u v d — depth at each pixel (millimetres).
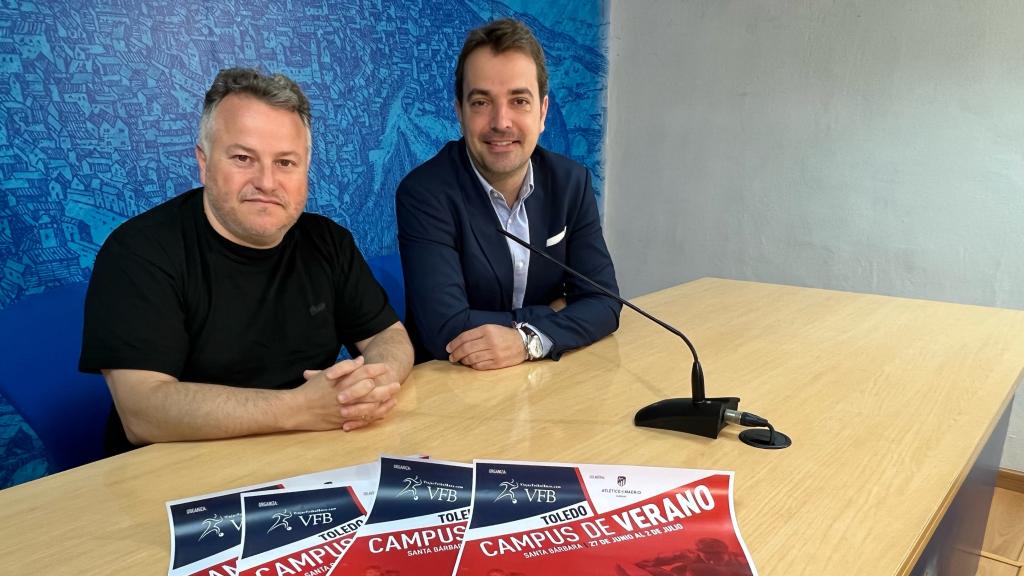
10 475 1629
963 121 2219
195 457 896
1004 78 2123
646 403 1068
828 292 1842
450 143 1630
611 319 1402
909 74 2293
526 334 1285
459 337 1269
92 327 1070
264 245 1240
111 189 1731
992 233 2225
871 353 1305
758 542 682
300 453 905
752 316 1590
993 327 1482
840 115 2463
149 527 723
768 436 927
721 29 2693
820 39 2461
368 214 2330
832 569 639
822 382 1148
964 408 1037
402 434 960
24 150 1570
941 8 2195
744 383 1146
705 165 2844
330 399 958
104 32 1664
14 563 655
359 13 2182
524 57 1442
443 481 779
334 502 743
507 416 1022
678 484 776
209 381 1214
